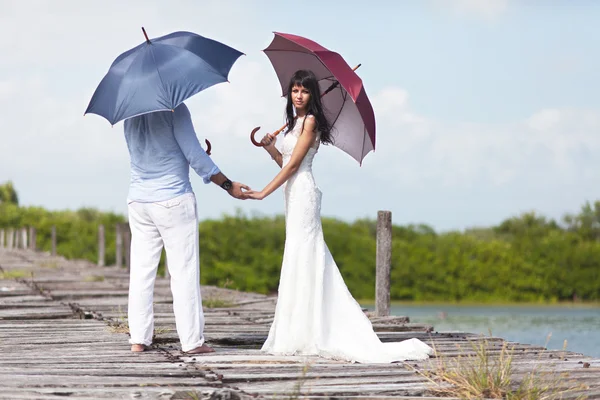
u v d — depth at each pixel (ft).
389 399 17.48
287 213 23.21
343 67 22.75
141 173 22.59
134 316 23.34
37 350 23.93
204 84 21.45
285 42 24.04
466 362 20.58
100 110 21.75
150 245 23.16
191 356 22.47
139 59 21.75
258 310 38.68
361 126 24.34
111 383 18.30
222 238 120.67
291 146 22.98
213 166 22.34
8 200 253.03
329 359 22.36
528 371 20.76
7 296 43.50
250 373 20.04
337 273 23.24
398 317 34.65
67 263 85.56
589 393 18.16
